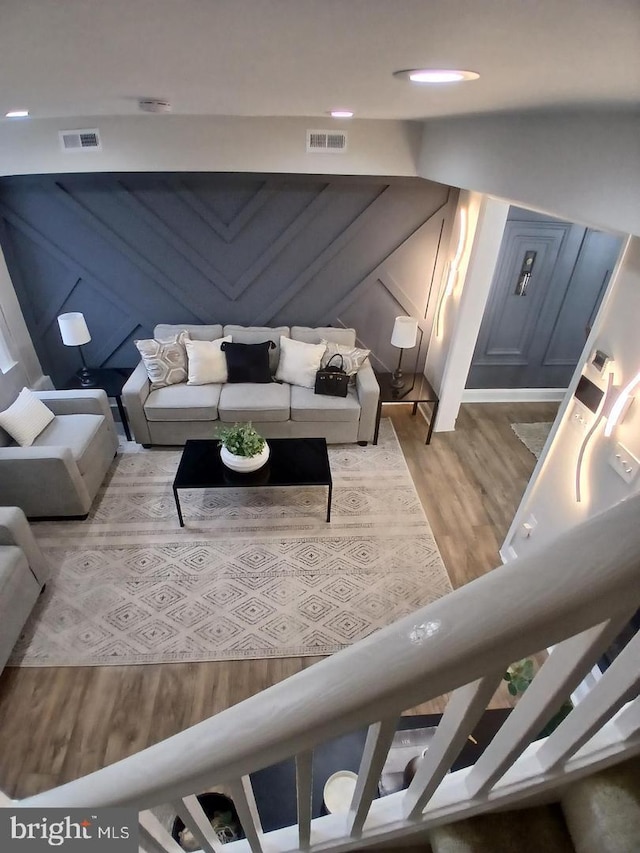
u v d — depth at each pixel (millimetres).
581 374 2328
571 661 493
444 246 4156
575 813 728
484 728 1448
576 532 416
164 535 3217
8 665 2453
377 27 643
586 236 4121
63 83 1209
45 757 2113
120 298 4297
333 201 3951
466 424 4570
